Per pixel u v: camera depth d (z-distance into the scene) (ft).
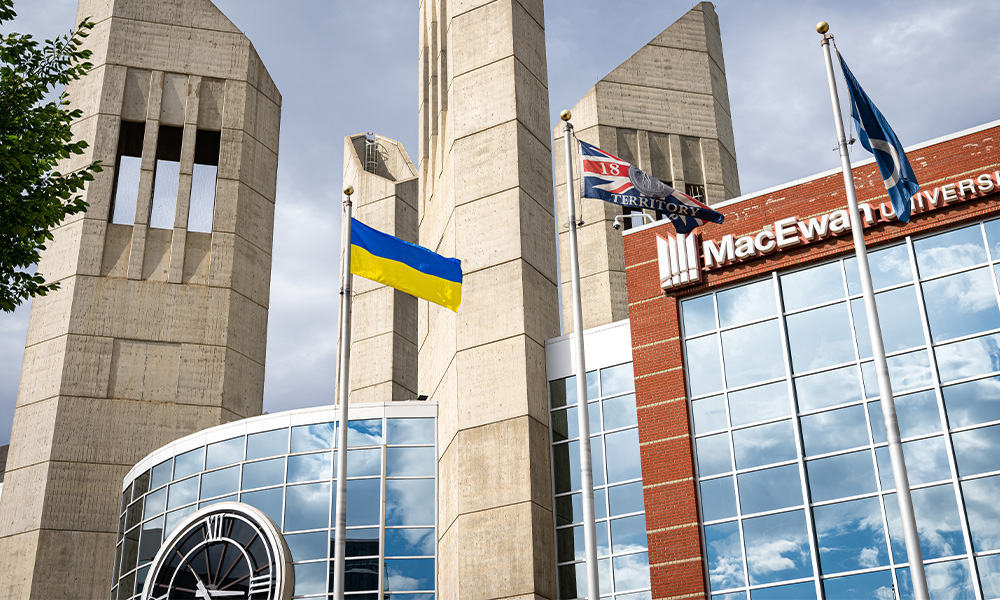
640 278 106.73
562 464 114.32
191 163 164.35
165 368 153.28
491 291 122.72
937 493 85.61
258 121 173.58
